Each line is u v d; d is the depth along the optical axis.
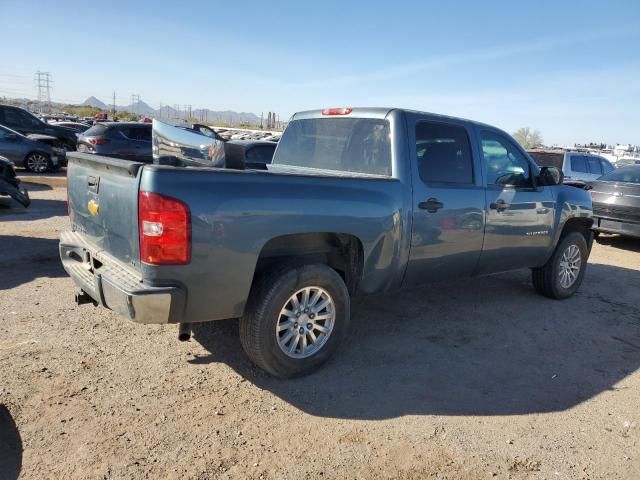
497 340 4.90
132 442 3.00
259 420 3.31
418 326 5.14
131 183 3.19
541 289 6.31
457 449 3.14
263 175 3.48
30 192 12.78
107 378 3.70
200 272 3.22
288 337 3.79
